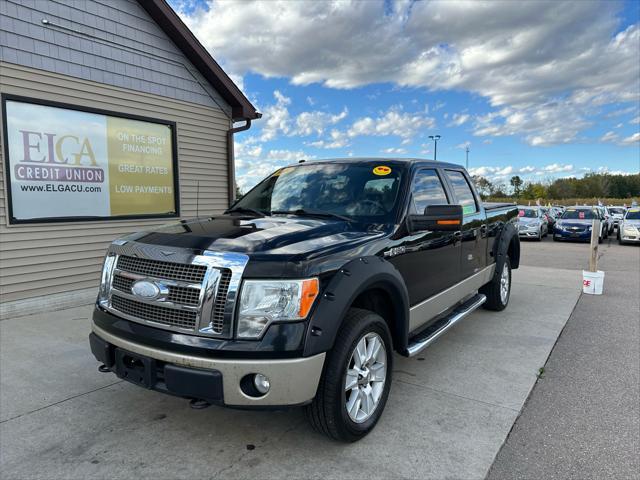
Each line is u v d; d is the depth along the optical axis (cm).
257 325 243
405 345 336
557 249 1598
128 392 359
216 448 282
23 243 585
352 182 392
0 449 279
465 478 253
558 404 346
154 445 285
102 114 669
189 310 252
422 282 374
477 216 514
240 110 876
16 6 563
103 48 663
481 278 535
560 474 257
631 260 1269
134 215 719
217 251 256
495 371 410
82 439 291
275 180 440
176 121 782
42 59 592
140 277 272
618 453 279
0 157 557
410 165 398
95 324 298
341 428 270
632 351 468
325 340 250
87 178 654
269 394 242
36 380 379
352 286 268
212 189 863
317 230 306
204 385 241
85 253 654
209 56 793
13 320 557
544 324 565
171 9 721
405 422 315
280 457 272
